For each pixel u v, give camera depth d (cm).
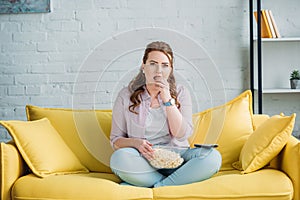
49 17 399
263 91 382
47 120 313
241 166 289
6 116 402
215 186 254
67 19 399
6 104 402
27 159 276
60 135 313
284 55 407
